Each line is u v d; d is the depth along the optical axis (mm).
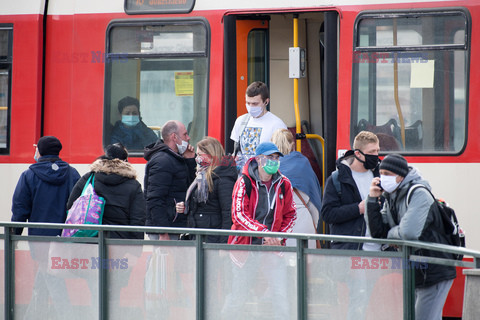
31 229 25891
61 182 26078
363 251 19109
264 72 30766
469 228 26453
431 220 18688
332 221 22281
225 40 29078
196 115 29531
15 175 31141
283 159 25547
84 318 22734
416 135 27141
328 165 27891
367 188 22359
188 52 29594
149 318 21797
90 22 30641
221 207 24078
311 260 19797
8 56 31266
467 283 17203
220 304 20938
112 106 30422
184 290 21391
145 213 25250
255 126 27438
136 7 30156
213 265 21047
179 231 21375
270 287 20328
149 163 25391
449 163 26688
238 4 28969
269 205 22656
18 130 31125
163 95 29906
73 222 23766
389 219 19297
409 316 18516
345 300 19344
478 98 26453
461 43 26703
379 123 27500
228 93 29141
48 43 31078
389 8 27344
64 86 30891
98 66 30547
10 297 23703
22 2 31156
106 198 24094
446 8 26797
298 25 31094
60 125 30922
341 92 27797
